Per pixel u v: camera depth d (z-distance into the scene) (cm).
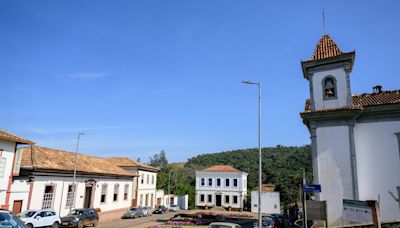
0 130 2461
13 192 2433
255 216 4322
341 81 2072
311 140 2039
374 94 2206
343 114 1966
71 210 2839
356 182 1862
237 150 12175
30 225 2139
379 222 1292
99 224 3027
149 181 5309
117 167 4425
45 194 2794
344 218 1781
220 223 1531
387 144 1898
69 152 3784
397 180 1830
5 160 2369
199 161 11638
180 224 3106
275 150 11262
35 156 2958
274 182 8106
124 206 4244
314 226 1848
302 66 2220
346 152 1931
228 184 6212
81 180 3291
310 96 2152
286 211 4391
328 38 2317
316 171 1970
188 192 6775
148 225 3038
